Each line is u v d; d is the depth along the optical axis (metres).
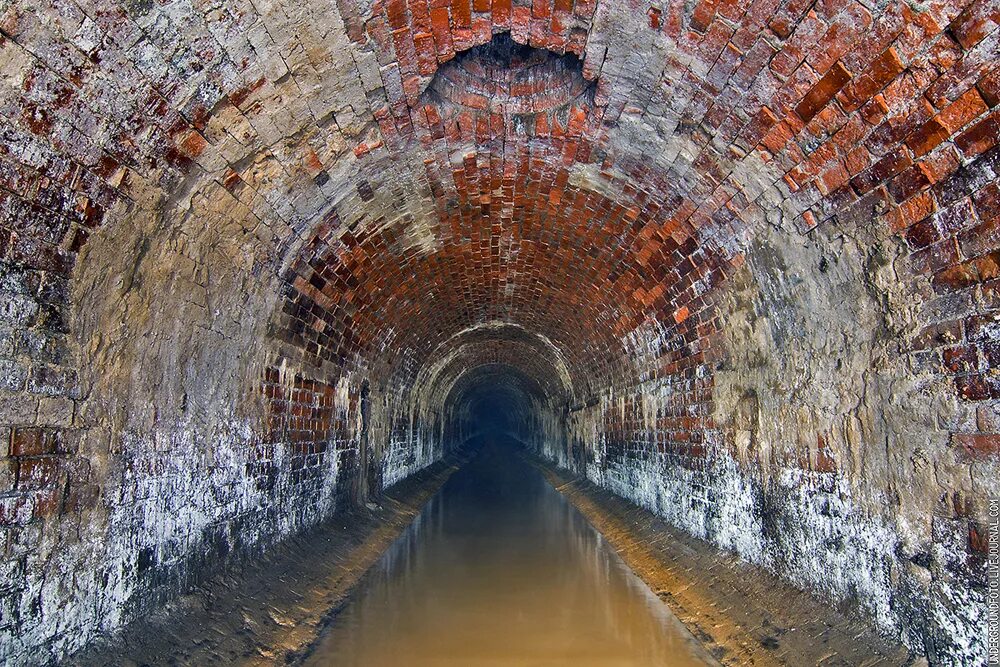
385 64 4.30
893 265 3.79
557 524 11.43
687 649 5.19
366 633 5.51
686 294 7.01
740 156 4.49
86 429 3.64
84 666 3.51
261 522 6.26
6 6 2.45
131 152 3.46
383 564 8.16
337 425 9.05
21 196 2.97
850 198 3.90
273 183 4.88
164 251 4.20
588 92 5.00
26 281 3.13
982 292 3.19
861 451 4.33
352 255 7.26
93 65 2.91
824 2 3.08
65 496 3.46
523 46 4.87
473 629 5.63
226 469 5.49
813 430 4.97
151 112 3.38
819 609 4.79
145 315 4.17
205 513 5.10
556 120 5.45
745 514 6.27
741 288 5.84
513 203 7.50
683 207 5.71
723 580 6.28
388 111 4.95
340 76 4.18
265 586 5.77
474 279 10.91
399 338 11.88
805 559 5.11
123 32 2.89
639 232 6.74
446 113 5.31
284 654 4.88
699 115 4.40
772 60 3.56
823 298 4.64
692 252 6.26
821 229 4.33
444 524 11.31
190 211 4.28
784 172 4.27
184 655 4.16
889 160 3.47
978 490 3.28
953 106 2.97
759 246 5.21
